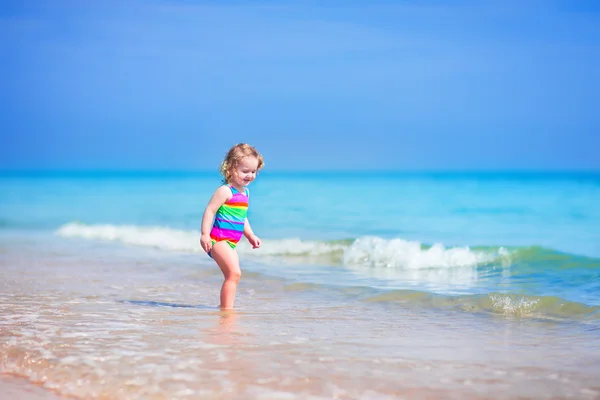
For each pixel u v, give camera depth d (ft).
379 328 16.48
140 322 16.90
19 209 76.79
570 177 203.10
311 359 12.83
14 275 27.58
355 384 11.14
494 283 24.72
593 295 21.20
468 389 10.93
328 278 26.89
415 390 10.84
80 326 16.20
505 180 167.73
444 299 20.68
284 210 65.51
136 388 10.93
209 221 19.53
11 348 13.67
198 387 10.92
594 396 10.62
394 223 53.11
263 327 16.40
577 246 37.45
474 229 48.14
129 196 99.19
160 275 27.68
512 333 15.89
